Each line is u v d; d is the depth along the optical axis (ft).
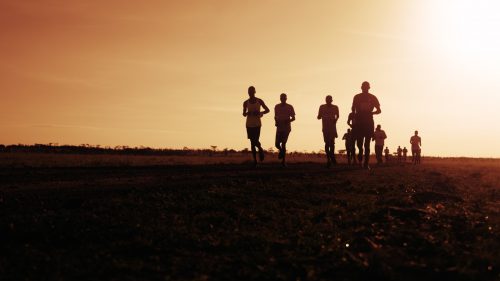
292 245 25.38
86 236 24.97
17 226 25.41
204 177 44.29
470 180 55.77
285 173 50.31
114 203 30.81
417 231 28.63
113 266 21.36
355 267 22.67
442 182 51.08
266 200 34.68
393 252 24.82
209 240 25.38
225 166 61.62
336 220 30.48
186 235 25.80
